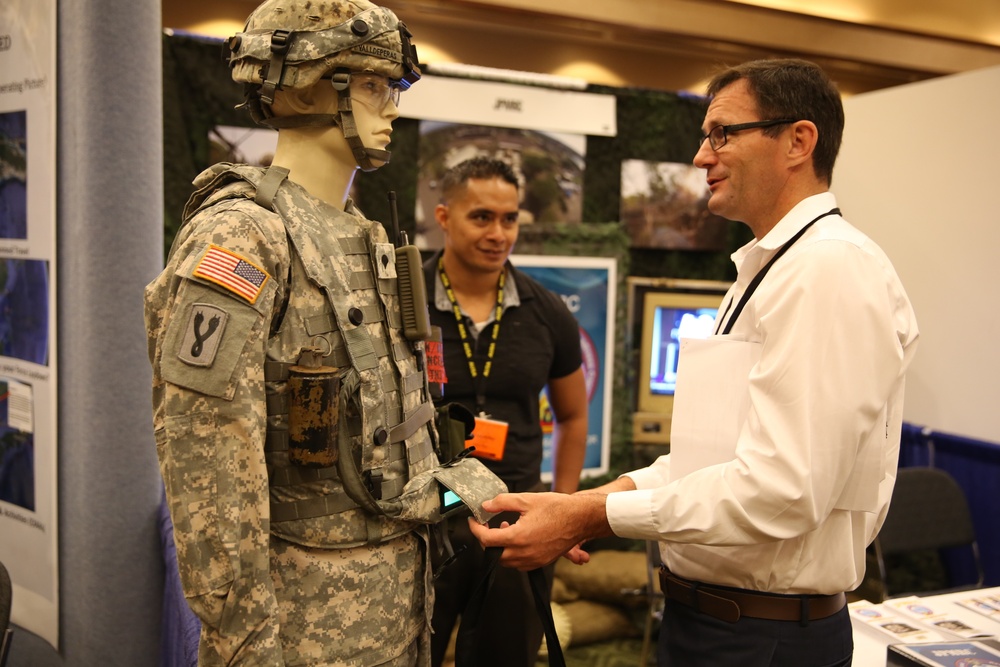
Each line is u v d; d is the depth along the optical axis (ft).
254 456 3.22
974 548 9.12
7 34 7.00
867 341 3.78
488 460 6.70
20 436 7.18
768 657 4.11
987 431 10.03
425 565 4.02
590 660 9.59
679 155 11.50
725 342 4.26
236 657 3.19
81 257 6.42
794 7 12.87
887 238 11.36
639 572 10.35
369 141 3.78
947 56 14.28
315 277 3.49
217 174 3.72
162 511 6.68
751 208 4.50
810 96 4.29
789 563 4.07
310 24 3.59
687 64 13.01
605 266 10.80
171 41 8.81
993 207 9.91
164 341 3.22
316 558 3.51
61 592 6.91
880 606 5.91
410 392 3.92
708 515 3.90
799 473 3.70
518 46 11.81
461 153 10.19
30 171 6.85
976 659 4.70
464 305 6.91
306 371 3.41
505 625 6.37
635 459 11.21
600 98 10.88
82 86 6.31
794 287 3.88
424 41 11.19
